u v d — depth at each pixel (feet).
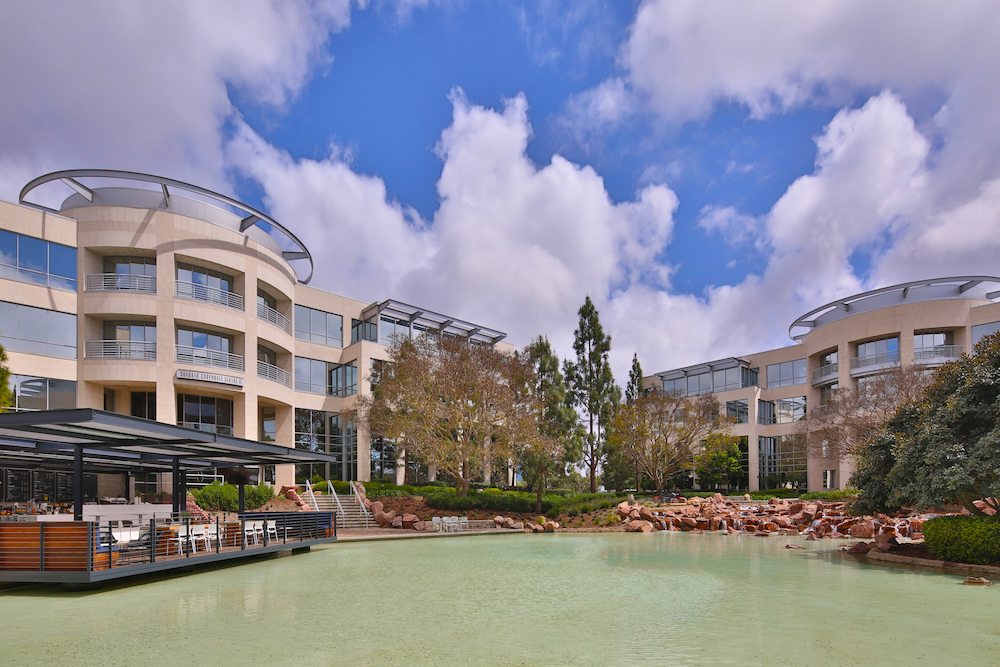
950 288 149.89
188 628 29.78
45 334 97.60
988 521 47.91
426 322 158.40
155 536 45.68
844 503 100.73
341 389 146.30
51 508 79.05
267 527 62.80
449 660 24.29
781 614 32.58
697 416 137.59
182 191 124.26
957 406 51.21
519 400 113.70
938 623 30.19
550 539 83.66
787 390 179.11
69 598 38.01
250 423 114.62
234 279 118.93
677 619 31.58
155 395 106.93
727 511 107.96
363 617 32.32
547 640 27.37
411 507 108.17
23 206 97.19
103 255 106.42
